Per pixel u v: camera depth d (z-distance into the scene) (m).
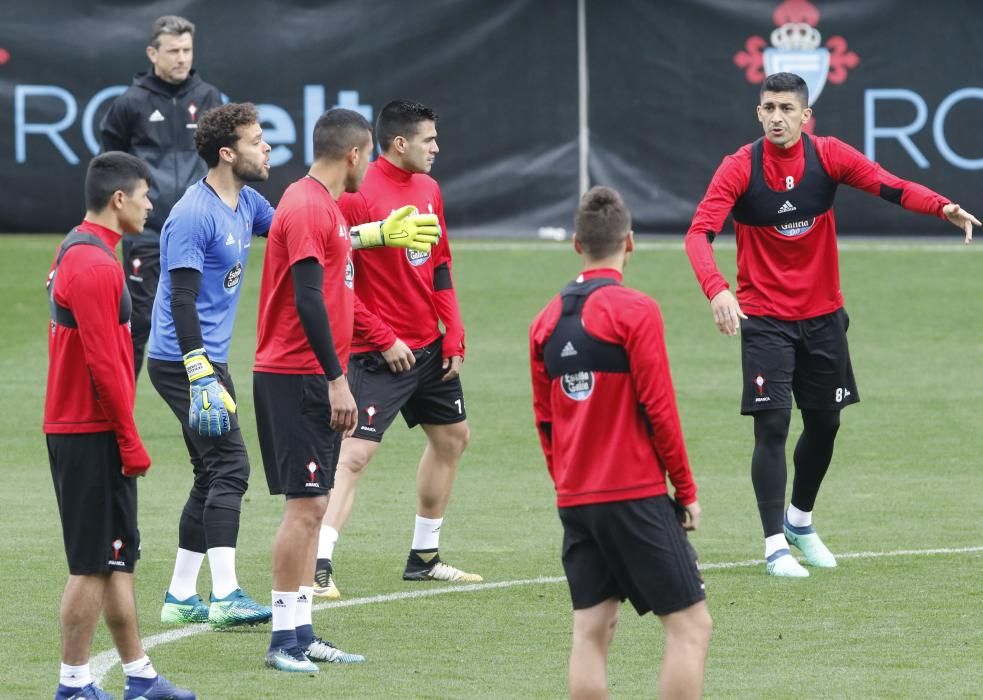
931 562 28.77
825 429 28.80
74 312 19.75
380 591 27.19
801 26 61.38
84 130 61.06
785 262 28.73
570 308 18.78
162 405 44.53
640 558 18.55
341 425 22.53
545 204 62.69
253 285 59.25
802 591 26.81
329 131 22.84
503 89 62.03
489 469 37.34
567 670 22.33
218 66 61.03
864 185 28.66
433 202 28.34
